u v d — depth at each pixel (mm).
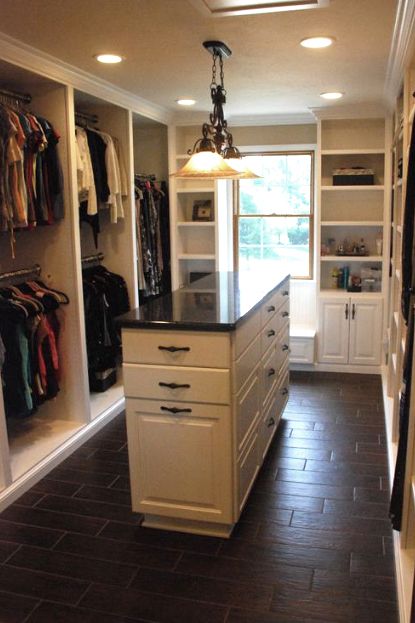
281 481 3090
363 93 4195
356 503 2855
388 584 2240
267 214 5574
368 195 5141
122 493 3012
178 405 2510
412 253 2365
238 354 2498
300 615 2084
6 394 3170
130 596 2209
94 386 4367
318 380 4887
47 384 3459
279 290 3590
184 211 5602
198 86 3906
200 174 2902
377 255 5102
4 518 2783
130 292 4477
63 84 3336
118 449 3568
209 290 3318
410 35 2484
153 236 5035
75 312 3598
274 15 2459
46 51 3002
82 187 3680
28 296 3367
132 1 2273
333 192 5203
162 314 2621
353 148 5070
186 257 5449
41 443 3420
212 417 2479
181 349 2453
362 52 3068
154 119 4816
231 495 2529
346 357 5094
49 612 2131
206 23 2559
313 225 5465
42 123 3215
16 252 3623
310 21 2547
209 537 2596
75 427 3674
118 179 4164
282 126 5328
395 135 4059
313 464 3289
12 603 2184
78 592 2238
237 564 2391
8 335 3121
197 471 2547
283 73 3541
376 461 3318
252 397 2838
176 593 2219
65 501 2939
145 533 2643
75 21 2521
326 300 5031
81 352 3645
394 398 3398
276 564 2383
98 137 3949
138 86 3887
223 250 5543
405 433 2324
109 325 4242
